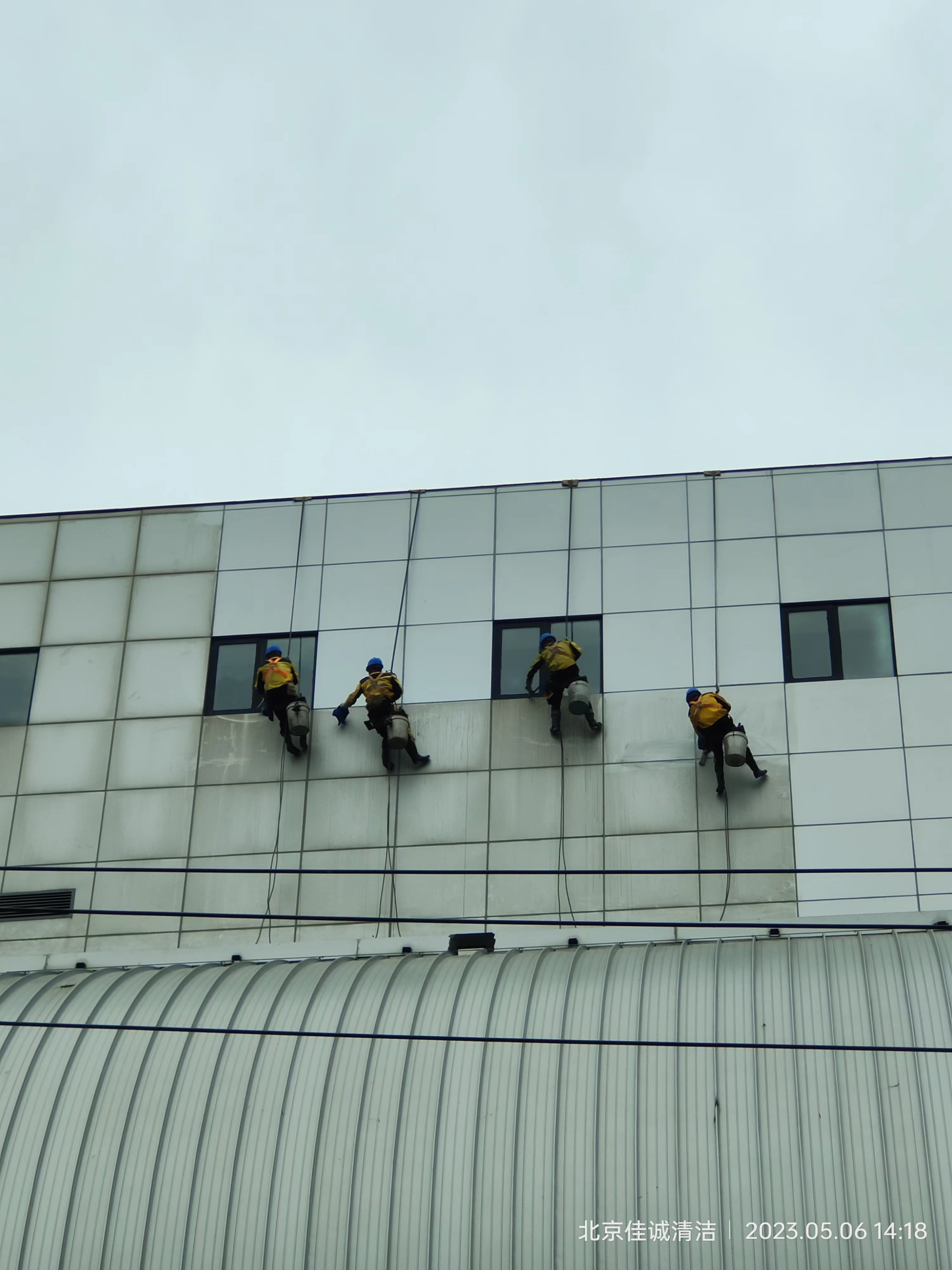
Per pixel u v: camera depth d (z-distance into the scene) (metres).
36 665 36.12
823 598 34.25
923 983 24.98
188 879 33.34
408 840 33.09
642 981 26.05
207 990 27.36
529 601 35.09
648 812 32.69
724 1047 24.08
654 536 35.38
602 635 34.53
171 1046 25.91
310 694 34.84
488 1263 22.72
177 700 35.25
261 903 32.97
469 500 36.38
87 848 33.97
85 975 28.70
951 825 31.75
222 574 36.44
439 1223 23.08
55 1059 25.94
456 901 32.44
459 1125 23.97
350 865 33.12
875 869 31.50
